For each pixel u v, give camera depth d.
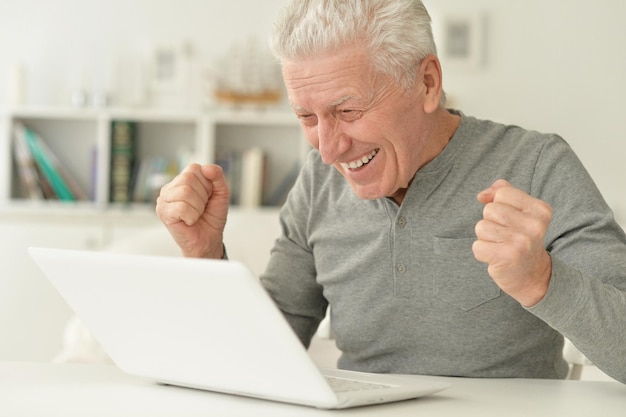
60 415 1.10
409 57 1.48
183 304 1.15
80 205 4.82
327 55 1.43
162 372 1.28
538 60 4.82
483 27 4.86
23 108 4.73
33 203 4.81
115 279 1.18
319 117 1.47
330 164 1.64
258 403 1.20
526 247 1.17
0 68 4.95
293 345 1.09
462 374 1.62
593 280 1.29
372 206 1.67
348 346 1.71
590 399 1.28
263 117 4.77
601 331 1.26
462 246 1.60
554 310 1.25
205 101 4.95
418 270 1.62
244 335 1.12
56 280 1.27
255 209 4.77
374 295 1.66
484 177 1.62
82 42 4.96
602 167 4.81
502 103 4.85
